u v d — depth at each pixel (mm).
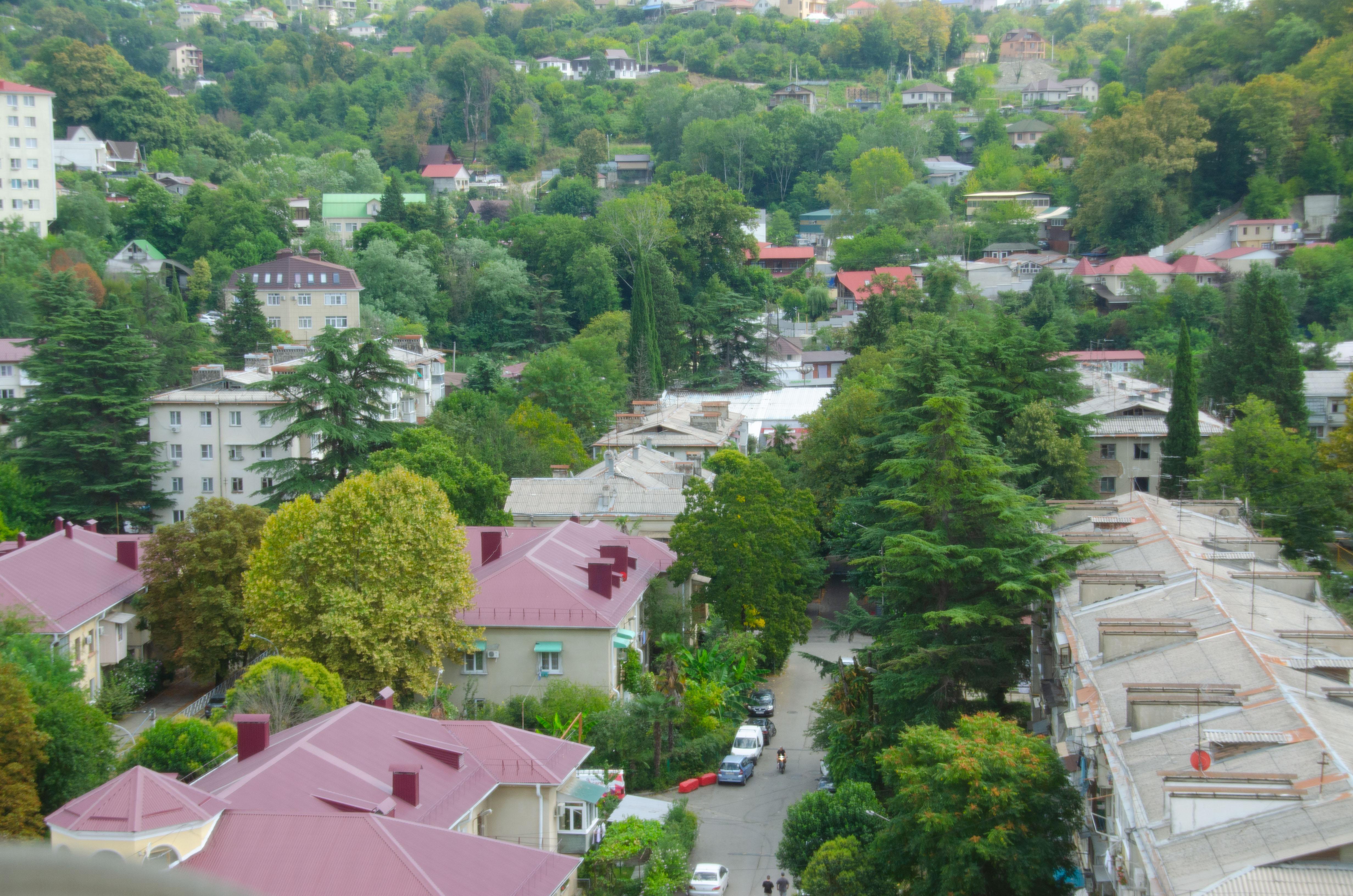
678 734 61156
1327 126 189750
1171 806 26672
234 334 129125
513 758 42844
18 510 87375
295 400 87250
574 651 58656
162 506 95750
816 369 154750
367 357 88562
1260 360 101750
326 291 150000
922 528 57094
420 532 55656
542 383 122250
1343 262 156125
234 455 96562
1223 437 75688
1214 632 38625
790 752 63812
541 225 186125
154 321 133125
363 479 57969
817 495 94312
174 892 5875
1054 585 48875
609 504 80375
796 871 46125
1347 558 66938
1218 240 178000
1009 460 73062
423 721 42969
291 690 49656
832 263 198750
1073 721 36062
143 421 96500
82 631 58688
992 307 156125
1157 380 127938
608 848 44812
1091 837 33531
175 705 63219
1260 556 51719
